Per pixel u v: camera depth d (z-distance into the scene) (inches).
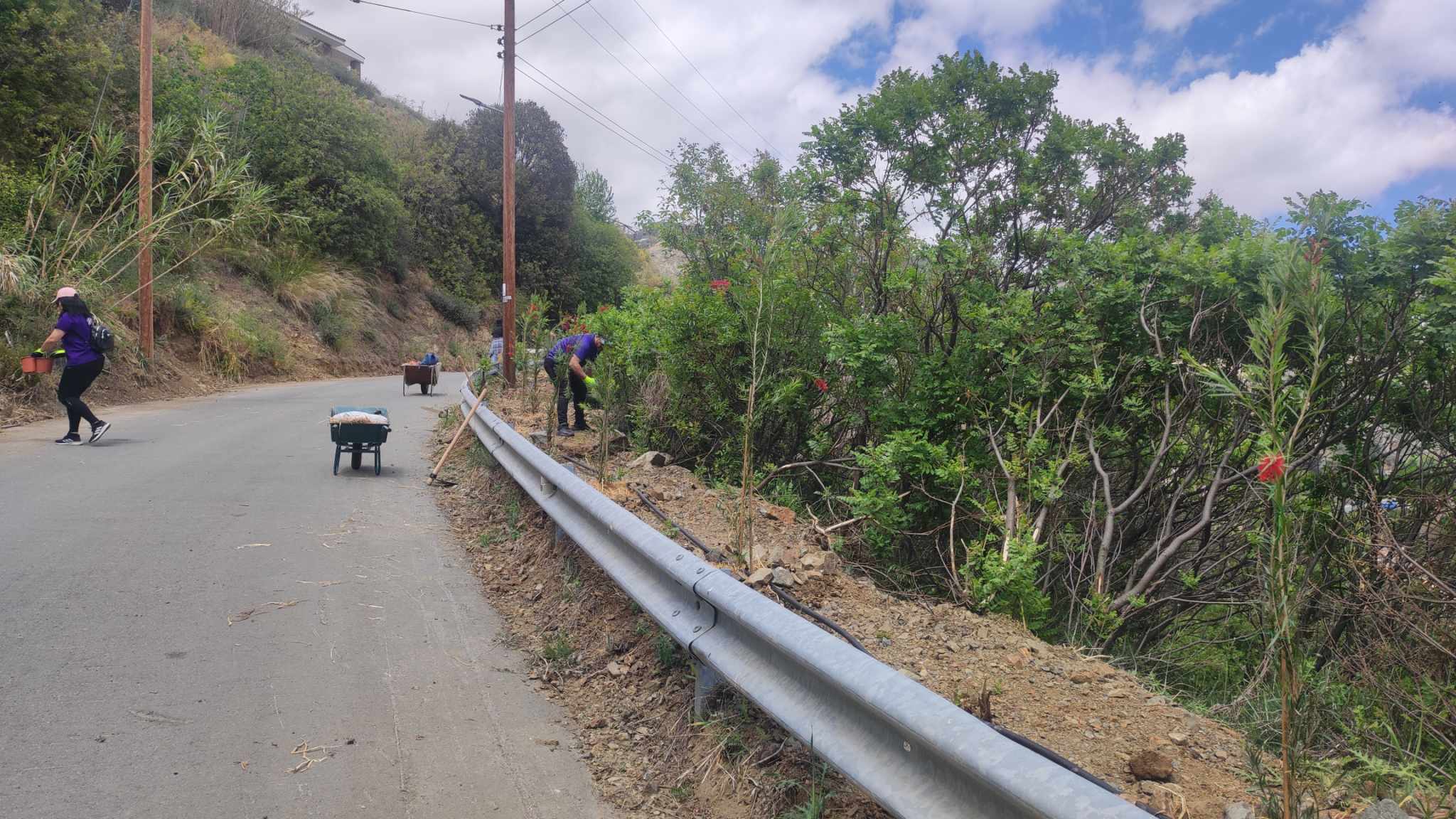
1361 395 238.1
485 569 255.6
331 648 186.1
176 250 882.8
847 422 353.7
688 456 382.9
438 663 182.7
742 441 340.8
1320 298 94.0
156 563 235.0
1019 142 347.9
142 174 718.5
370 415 384.2
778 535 247.6
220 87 1171.9
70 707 150.8
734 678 134.0
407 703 162.4
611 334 419.2
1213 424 266.1
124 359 691.4
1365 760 127.7
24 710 148.3
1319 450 238.7
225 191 764.6
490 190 1795.0
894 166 352.2
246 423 544.1
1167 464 280.5
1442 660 181.0
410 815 125.4
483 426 405.1
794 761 132.5
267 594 217.5
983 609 207.9
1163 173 346.0
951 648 169.8
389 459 434.6
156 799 124.6
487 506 326.0
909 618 185.9
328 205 1288.1
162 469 372.5
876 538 276.1
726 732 142.3
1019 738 122.1
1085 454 273.9
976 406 290.2
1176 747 132.6
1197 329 263.1
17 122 751.7
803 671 122.8
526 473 295.6
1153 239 288.4
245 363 905.5
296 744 143.7
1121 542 272.2
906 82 344.5
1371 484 240.5
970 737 92.5
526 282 1817.2
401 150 1747.0
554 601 220.1
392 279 1475.1
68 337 424.8
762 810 126.1
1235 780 123.0
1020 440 269.0
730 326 343.0
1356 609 195.6
